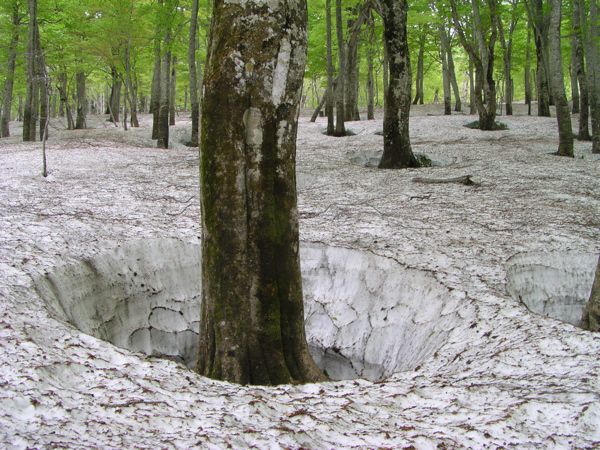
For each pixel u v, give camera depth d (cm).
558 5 1287
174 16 1634
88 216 709
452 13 1886
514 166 1164
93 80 3372
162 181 1012
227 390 314
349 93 2408
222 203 378
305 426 265
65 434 237
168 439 241
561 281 597
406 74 1198
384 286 575
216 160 375
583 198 872
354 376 555
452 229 707
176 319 609
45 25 1978
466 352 391
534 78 3850
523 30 2777
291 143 389
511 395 299
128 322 567
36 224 637
